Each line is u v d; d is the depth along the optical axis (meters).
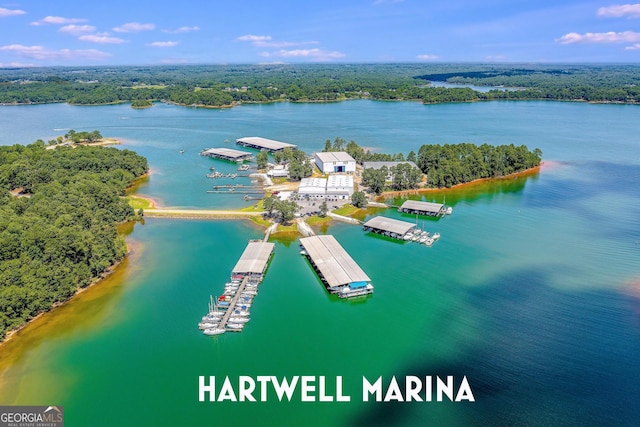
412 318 97.44
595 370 80.56
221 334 92.56
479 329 93.19
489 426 69.19
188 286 111.94
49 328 95.25
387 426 69.44
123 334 93.19
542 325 94.19
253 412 72.44
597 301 102.56
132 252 131.50
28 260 102.12
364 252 130.25
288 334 92.69
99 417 72.38
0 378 80.62
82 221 128.12
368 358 84.88
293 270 120.00
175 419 71.75
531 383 77.81
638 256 124.50
